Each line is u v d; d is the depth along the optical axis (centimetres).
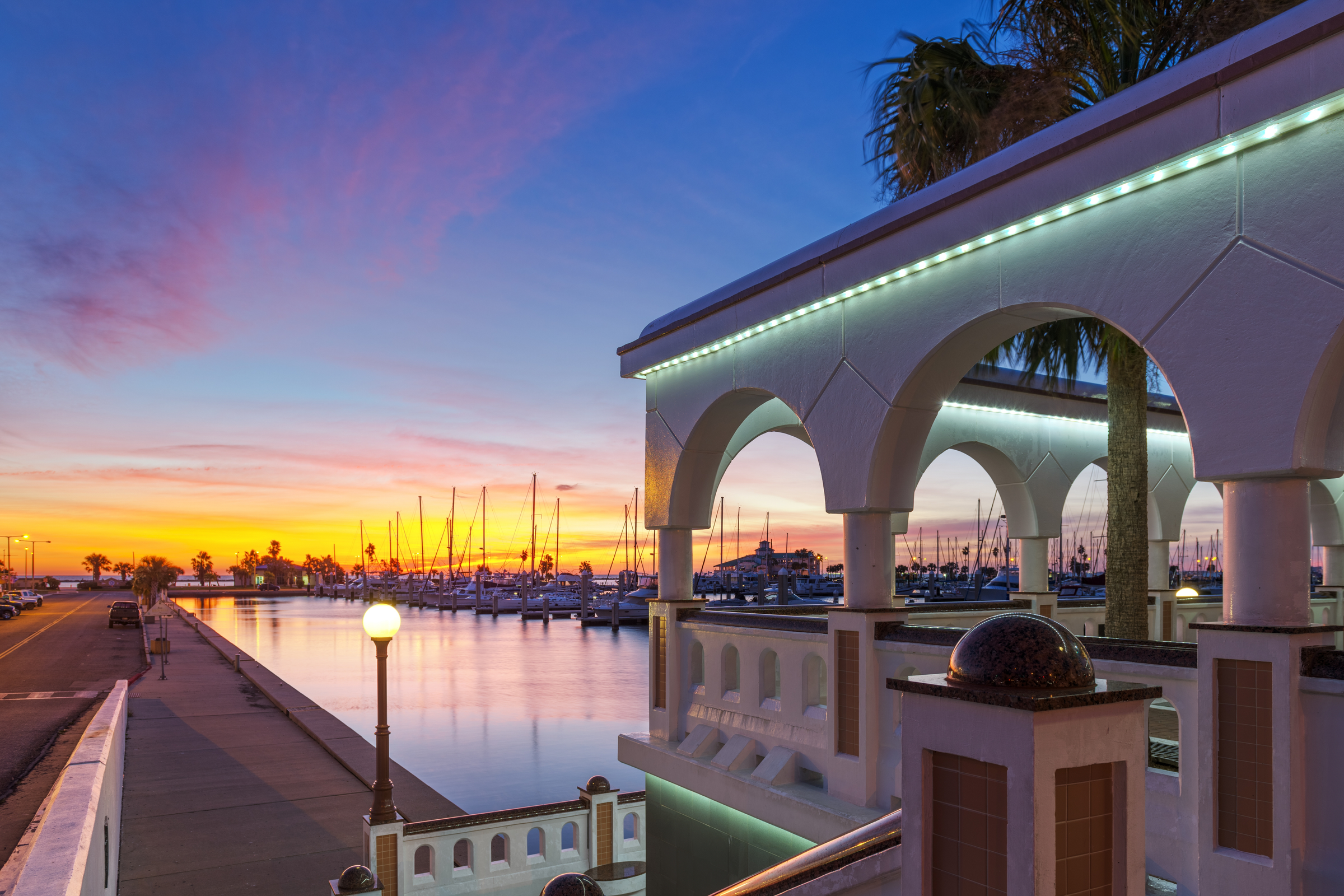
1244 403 410
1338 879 374
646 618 6725
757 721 753
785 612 920
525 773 1816
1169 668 452
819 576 10894
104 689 2312
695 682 859
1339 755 378
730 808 743
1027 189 509
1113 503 813
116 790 1105
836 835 608
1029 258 522
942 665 566
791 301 706
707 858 780
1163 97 432
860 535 652
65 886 429
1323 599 1217
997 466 1113
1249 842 403
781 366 734
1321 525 1249
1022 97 842
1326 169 385
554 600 8488
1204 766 420
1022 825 213
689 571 905
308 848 1132
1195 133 421
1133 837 227
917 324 598
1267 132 402
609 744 2134
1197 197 436
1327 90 369
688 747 808
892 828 285
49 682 2391
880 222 630
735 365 796
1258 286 407
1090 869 223
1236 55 412
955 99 873
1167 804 453
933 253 571
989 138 874
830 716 660
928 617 1017
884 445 630
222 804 1320
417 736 2227
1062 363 984
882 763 618
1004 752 220
